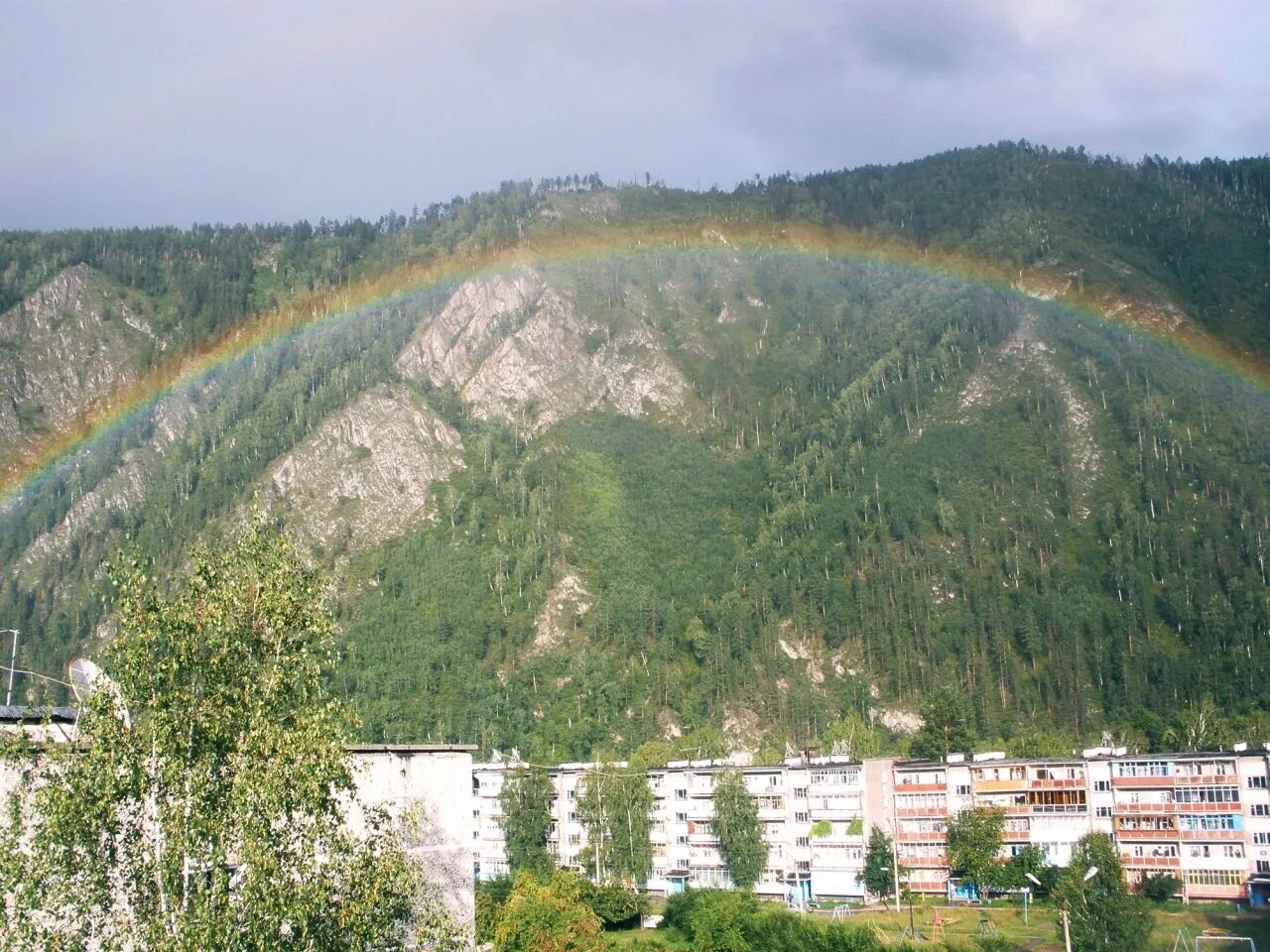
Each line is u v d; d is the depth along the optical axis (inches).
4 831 1878.7
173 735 1957.4
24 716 2187.5
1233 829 6087.6
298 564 2224.4
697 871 7746.1
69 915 1882.4
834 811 7386.8
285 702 2106.3
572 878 6373.0
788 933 5191.9
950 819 6776.6
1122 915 4744.1
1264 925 5206.7
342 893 2017.7
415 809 2447.1
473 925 2842.0
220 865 1907.0
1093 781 6550.2
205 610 2057.1
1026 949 4822.8
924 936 5275.6
